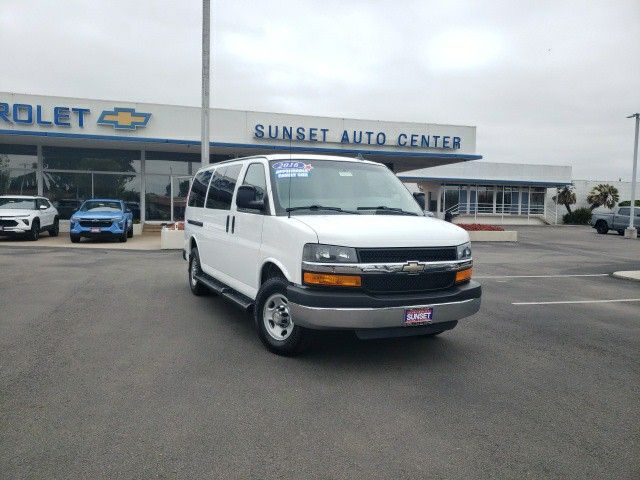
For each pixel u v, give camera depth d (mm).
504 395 4492
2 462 3219
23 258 13227
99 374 4777
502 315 7738
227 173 7238
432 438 3660
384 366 5160
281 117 22375
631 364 5449
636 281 11695
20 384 4500
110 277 10328
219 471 3170
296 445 3514
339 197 5848
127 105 20859
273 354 5461
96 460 3266
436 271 5078
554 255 17547
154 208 24734
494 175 46031
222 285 7188
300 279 4965
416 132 23766
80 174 23938
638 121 27688
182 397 4277
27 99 20125
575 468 3293
